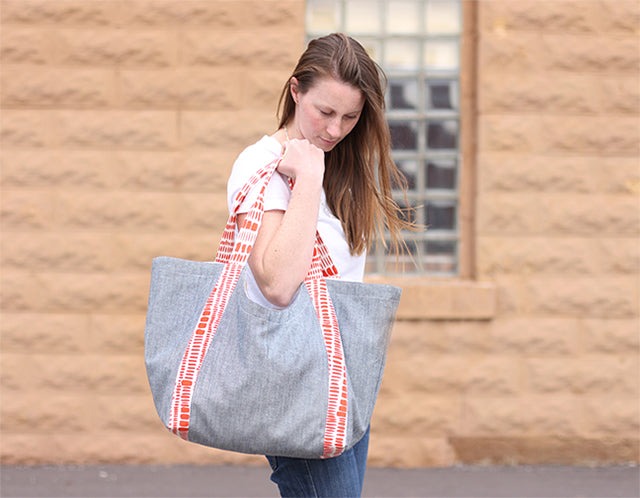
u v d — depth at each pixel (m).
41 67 18.59
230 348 7.29
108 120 18.61
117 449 18.86
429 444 18.81
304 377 7.27
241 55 18.56
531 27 18.69
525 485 17.62
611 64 18.80
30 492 16.95
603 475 18.38
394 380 18.77
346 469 7.94
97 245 18.67
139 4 18.55
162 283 7.52
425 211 19.48
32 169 18.62
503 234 18.78
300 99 7.93
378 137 8.29
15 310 18.70
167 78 18.61
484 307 18.59
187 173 18.62
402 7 19.45
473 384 18.77
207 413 7.21
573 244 18.84
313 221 7.36
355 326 7.54
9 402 18.75
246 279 7.61
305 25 19.31
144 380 18.84
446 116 19.45
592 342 18.91
